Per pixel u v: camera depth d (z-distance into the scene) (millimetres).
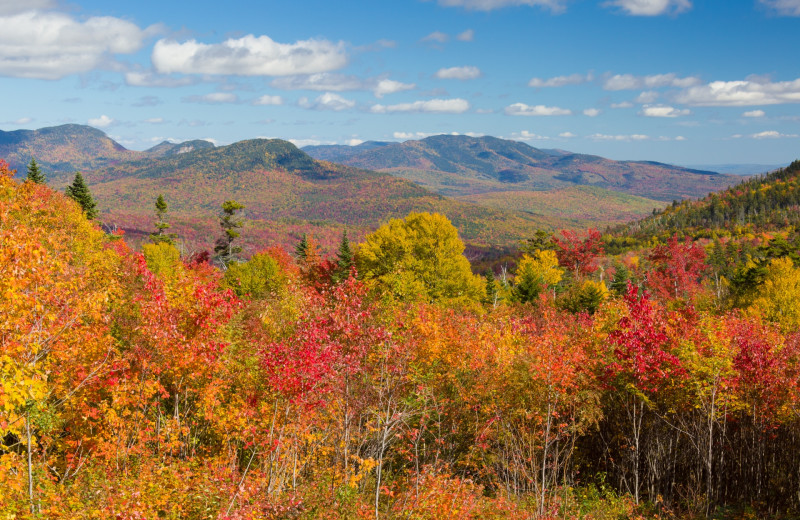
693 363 18688
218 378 14547
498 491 18000
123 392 12523
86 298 11609
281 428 13445
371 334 14711
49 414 11492
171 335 13047
